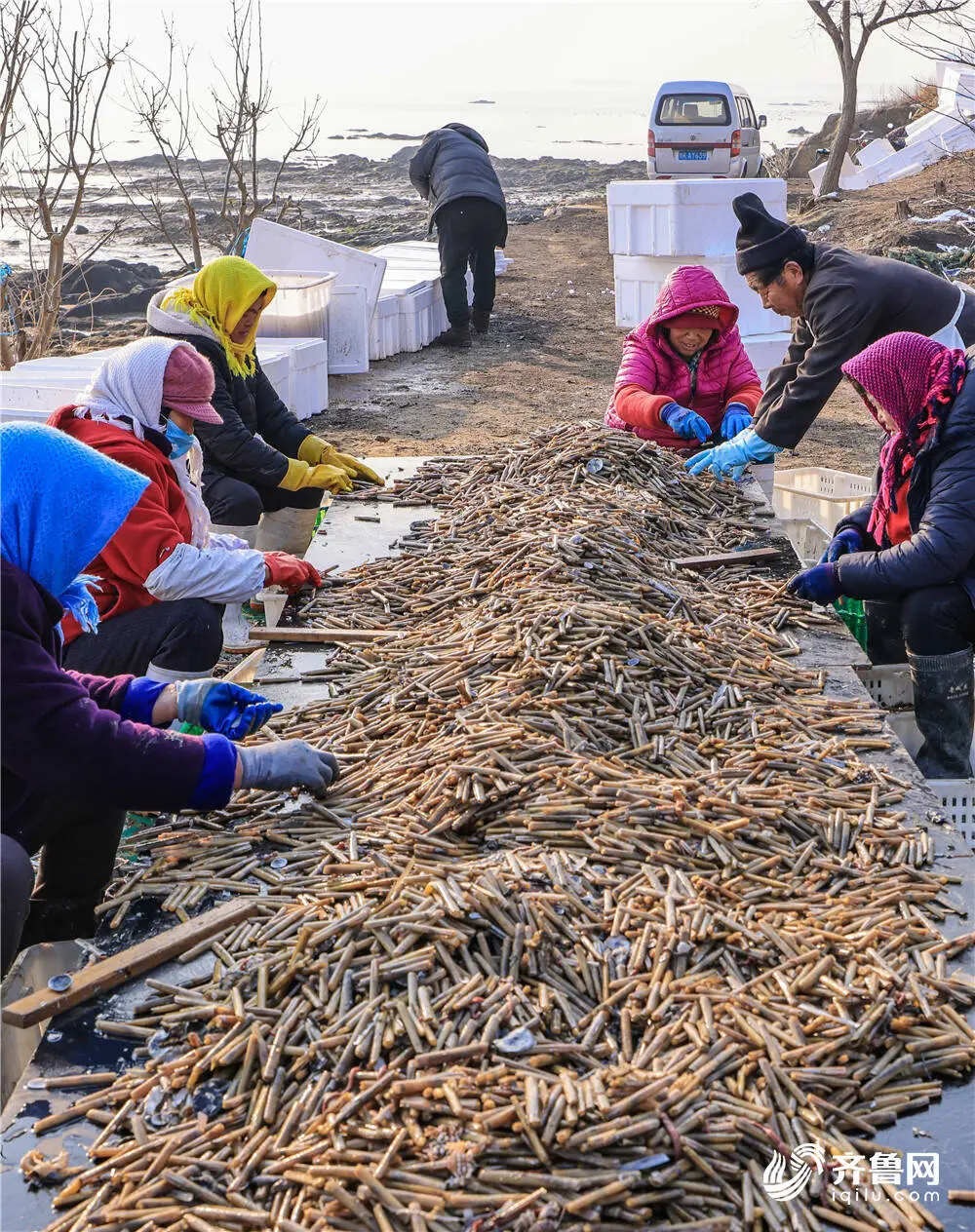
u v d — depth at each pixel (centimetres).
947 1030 214
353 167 3941
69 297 1548
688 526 463
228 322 467
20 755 240
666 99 1639
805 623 392
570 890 240
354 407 966
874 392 400
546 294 1531
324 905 242
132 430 360
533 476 496
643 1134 185
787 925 238
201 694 290
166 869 266
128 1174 186
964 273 1418
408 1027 206
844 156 2506
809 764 299
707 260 1014
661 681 332
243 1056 207
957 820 370
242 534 480
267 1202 183
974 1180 186
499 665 334
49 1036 218
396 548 454
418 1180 180
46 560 251
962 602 392
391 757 300
